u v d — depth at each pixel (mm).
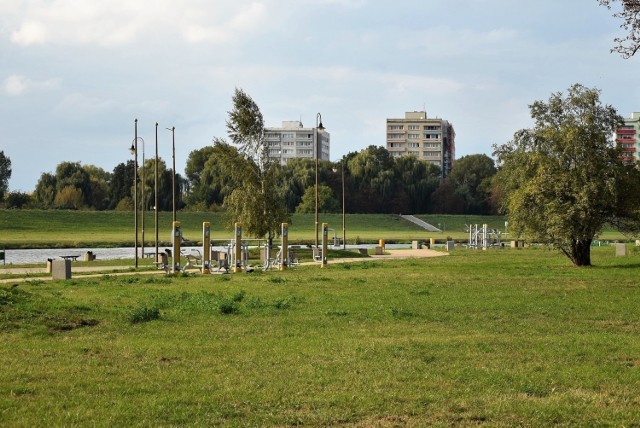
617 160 47250
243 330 18953
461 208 180125
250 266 50594
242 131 66750
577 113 48562
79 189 162250
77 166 171125
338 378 13367
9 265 54156
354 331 18906
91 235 116500
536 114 49281
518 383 13086
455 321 20953
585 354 15844
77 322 19641
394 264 52406
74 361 14742
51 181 167625
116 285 33562
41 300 22375
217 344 16797
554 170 47281
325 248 50250
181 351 15930
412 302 25781
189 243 95375
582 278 37875
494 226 164875
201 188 159500
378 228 153875
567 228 46719
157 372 13820
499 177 52375
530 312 23062
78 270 47312
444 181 187500
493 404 11695
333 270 45969
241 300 26391
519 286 32938
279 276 40031
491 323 20516
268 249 48281
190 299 25531
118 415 10859
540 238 48750
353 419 10891
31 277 40531
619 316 22234
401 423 10719
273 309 23375
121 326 19422
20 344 16453
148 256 71375
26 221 127375
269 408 11422
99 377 13359
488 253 71688
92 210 153875
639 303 25766
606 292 29938
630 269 44625
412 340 17359
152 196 148000
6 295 21469
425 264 52188
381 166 181375
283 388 12602
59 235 115438
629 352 16062
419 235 135875
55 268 38406
